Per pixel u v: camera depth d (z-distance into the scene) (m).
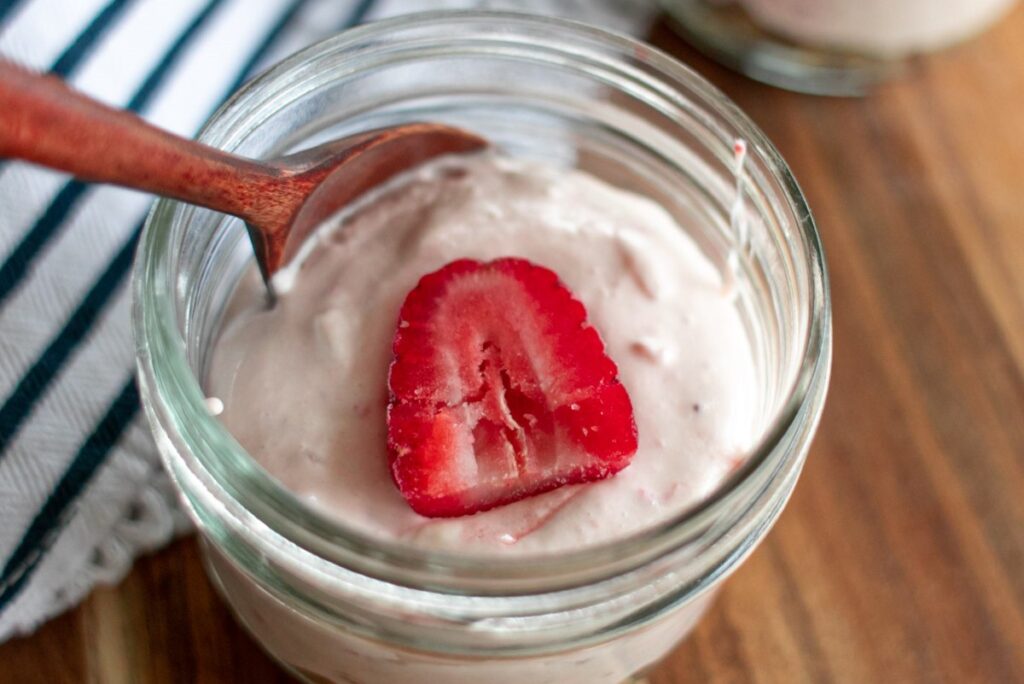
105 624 0.26
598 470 0.23
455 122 0.27
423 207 0.26
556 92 0.27
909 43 0.32
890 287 0.30
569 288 0.25
